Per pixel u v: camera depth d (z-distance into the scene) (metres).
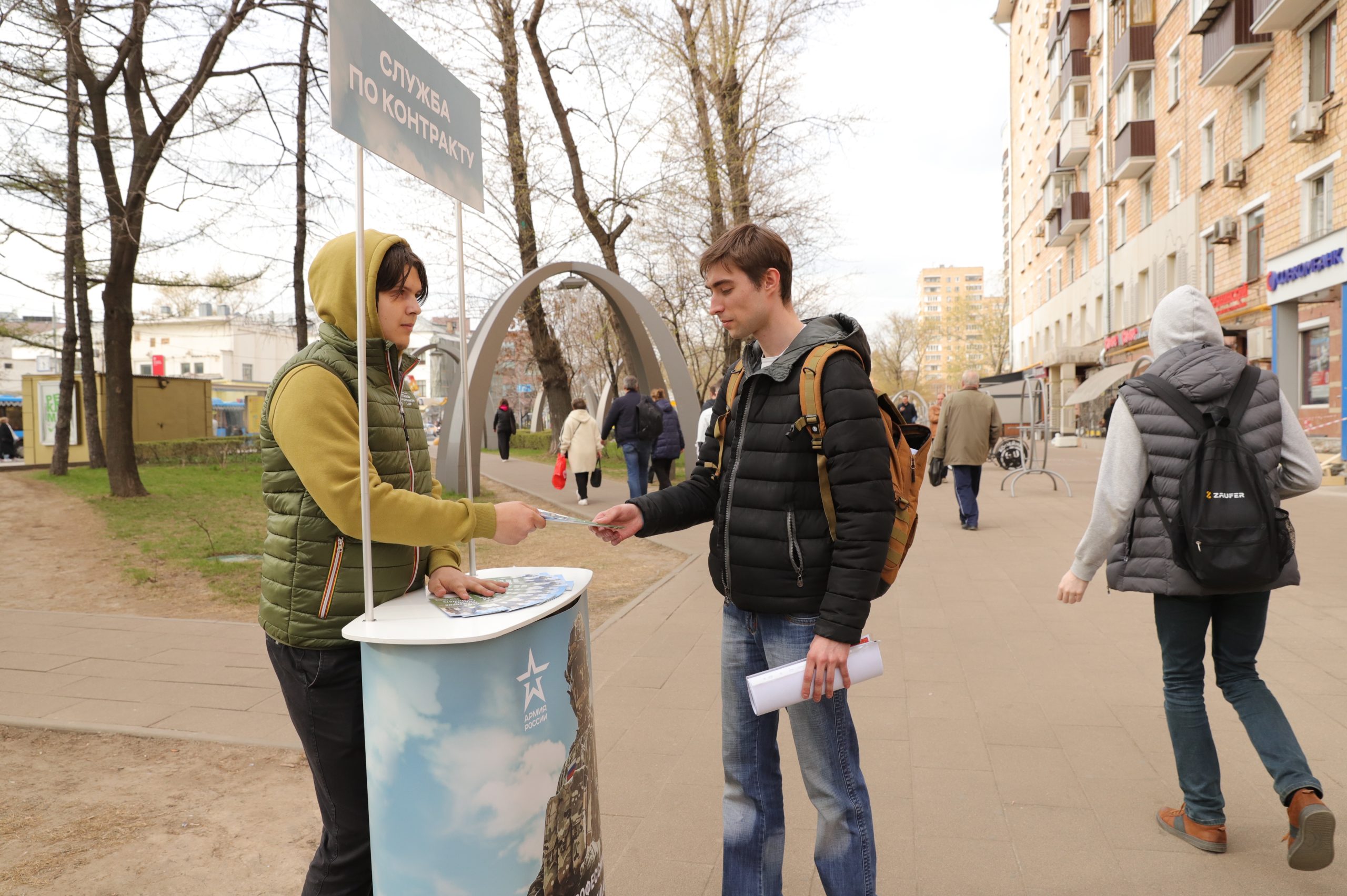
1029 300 47.91
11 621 6.33
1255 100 19.03
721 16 18.50
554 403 23.31
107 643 5.67
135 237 12.34
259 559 8.79
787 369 2.08
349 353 1.96
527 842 1.77
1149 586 2.72
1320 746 3.56
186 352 65.75
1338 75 15.23
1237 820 2.99
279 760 3.76
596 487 16.05
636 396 13.33
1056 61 37.47
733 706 2.32
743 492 2.16
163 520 11.02
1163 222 24.67
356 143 1.81
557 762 1.86
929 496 14.02
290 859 2.92
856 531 1.97
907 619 5.95
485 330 13.63
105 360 12.89
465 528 1.92
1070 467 20.02
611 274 15.66
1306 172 16.36
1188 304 2.81
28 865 2.90
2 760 3.78
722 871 2.44
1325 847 2.42
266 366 68.62
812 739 2.17
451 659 1.68
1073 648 5.14
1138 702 4.20
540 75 18.20
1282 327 16.05
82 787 3.51
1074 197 33.47
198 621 6.30
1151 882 2.63
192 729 4.11
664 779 3.48
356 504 1.83
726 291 2.21
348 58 1.78
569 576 2.13
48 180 11.22
